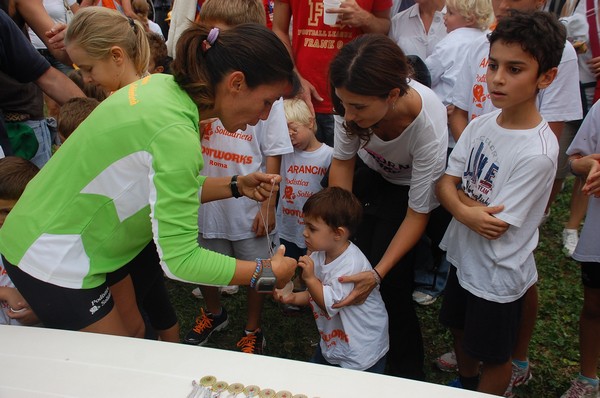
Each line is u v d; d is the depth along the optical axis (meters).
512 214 1.80
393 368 2.40
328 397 1.11
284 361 1.22
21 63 2.39
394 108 1.88
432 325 2.99
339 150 2.29
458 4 3.09
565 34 1.77
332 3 3.15
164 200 1.35
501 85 1.76
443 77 3.15
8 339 1.32
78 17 2.14
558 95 2.56
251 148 2.51
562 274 3.42
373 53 1.72
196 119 1.46
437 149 1.98
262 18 2.34
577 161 2.17
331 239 2.06
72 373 1.20
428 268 3.17
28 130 2.71
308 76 3.43
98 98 2.74
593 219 2.13
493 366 2.04
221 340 2.92
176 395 1.13
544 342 2.79
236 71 1.41
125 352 1.26
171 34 3.42
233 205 2.57
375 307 2.15
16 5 2.69
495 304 1.92
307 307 3.17
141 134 1.39
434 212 2.41
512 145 1.83
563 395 2.40
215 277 1.44
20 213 1.57
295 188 2.97
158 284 2.30
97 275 1.61
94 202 1.50
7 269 1.61
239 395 1.11
